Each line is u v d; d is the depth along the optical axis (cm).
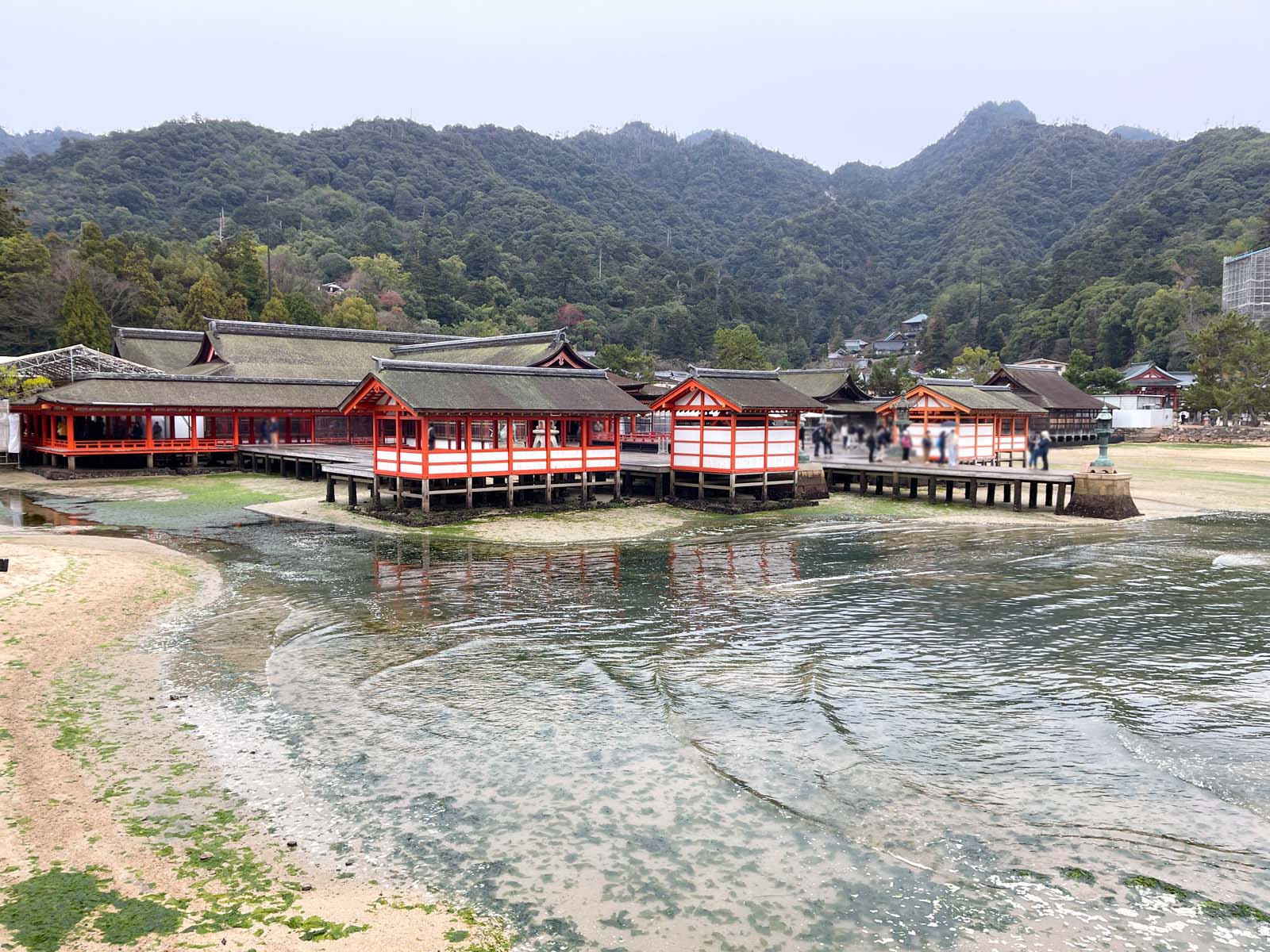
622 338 12644
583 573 1978
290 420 4875
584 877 691
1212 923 638
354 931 604
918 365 12788
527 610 1616
